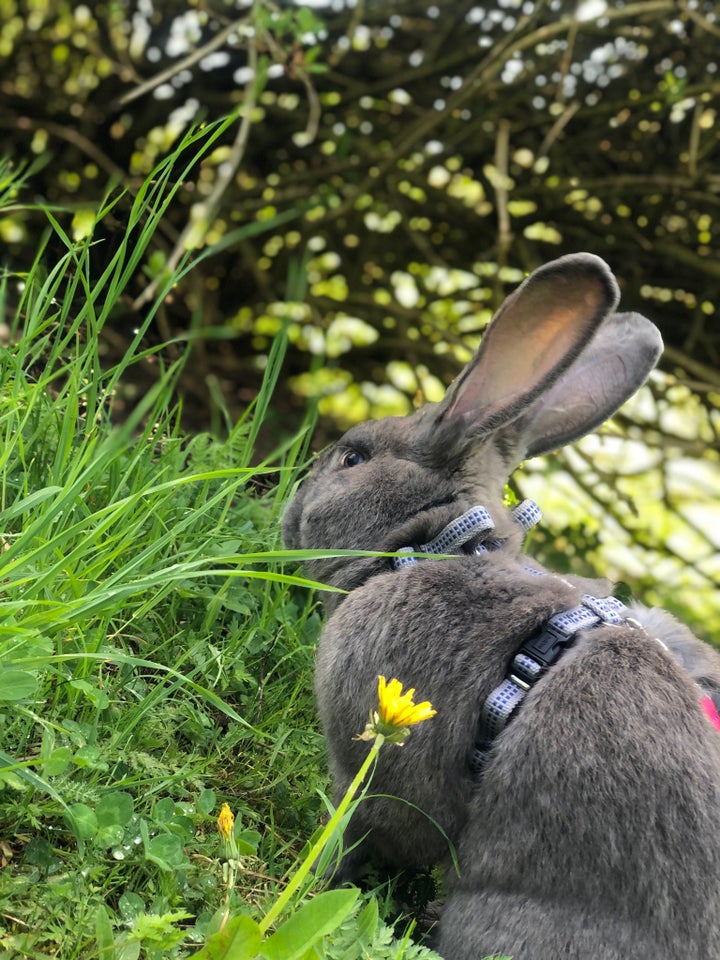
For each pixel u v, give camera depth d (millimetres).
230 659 761
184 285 1733
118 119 1848
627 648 658
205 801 643
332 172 1700
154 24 1791
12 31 1820
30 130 1818
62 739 629
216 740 737
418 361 1823
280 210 1842
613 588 837
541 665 658
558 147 1721
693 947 597
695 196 1621
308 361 1919
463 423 750
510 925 618
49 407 814
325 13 1748
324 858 589
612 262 1784
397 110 1815
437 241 1876
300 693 819
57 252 1418
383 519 763
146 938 521
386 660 681
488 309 1809
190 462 902
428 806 672
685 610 1585
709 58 1608
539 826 620
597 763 615
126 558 746
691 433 1811
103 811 575
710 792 611
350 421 1969
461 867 655
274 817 728
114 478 769
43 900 544
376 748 508
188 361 1763
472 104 1720
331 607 780
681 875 599
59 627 596
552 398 834
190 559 726
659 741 618
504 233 1504
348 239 1871
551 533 1476
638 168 1728
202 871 607
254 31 1346
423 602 690
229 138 1807
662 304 1792
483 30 1730
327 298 1782
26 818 580
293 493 843
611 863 603
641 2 1588
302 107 1814
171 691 650
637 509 1620
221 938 491
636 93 1668
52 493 601
